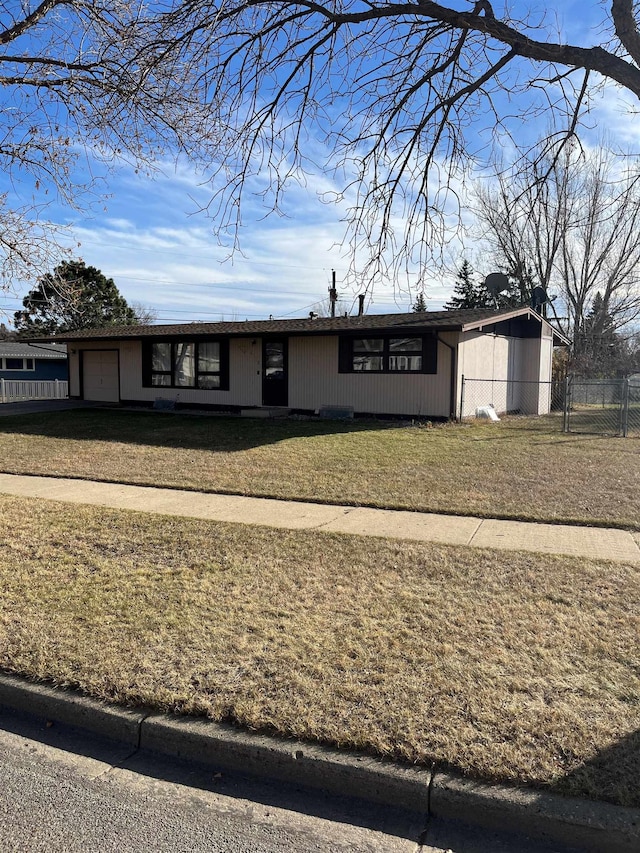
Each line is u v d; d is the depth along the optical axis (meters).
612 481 8.95
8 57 6.84
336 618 4.11
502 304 24.69
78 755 2.97
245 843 2.40
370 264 5.52
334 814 2.57
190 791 2.71
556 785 2.49
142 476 9.36
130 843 2.39
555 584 4.77
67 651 3.64
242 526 6.52
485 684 3.24
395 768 2.63
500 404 19.44
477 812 2.48
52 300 8.24
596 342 31.05
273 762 2.78
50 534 6.15
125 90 6.33
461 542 5.98
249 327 19.62
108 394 23.27
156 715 3.06
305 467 10.05
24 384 30.19
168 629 3.93
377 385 17.14
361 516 7.05
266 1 4.53
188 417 17.78
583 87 4.78
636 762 2.61
